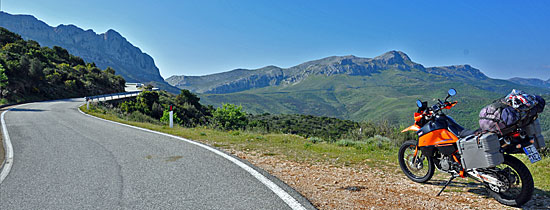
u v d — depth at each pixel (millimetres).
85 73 69500
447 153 4352
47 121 15938
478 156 3842
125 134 10961
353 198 4098
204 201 3998
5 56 50438
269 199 4004
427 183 4883
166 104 44938
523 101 3512
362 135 12602
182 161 6402
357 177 5273
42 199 4223
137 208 3807
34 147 8438
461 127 4418
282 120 49656
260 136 11281
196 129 14367
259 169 5629
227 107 38250
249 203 3873
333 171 5738
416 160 5062
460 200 4020
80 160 6688
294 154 7469
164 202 4000
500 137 3744
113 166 6074
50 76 50750
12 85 38375
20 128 12906
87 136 10453
